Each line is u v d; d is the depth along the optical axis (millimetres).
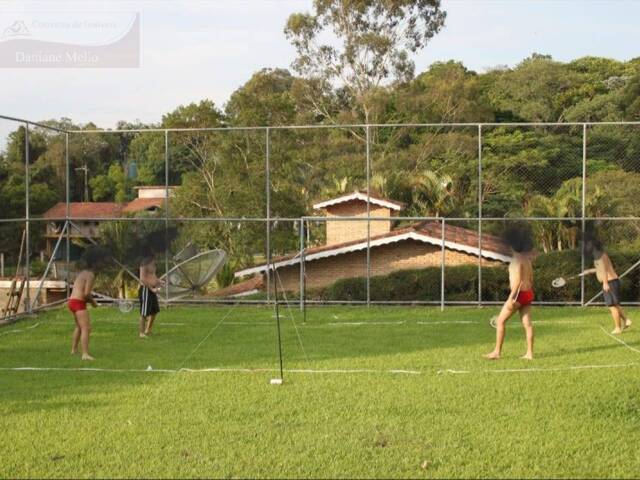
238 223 20328
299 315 13484
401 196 23547
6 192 15898
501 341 9133
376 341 10570
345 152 27672
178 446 5734
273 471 5168
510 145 24328
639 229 17375
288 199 22328
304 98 34750
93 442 5863
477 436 5914
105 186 26109
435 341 10523
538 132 25984
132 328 12070
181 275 13789
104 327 12203
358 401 7035
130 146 26688
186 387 7711
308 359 9227
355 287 15391
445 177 23141
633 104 32531
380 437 5902
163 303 15070
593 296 14742
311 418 6461
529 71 38312
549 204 18250
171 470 5203
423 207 22641
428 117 34156
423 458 5418
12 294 13977
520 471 5133
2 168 15812
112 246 15797
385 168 26578
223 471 5172
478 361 8977
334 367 8688
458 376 8102
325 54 34656
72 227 16781
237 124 30984
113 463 5371
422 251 16719
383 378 8039
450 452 5539
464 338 10766
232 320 12945
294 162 24859
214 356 9500
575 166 23859
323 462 5340
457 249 16156
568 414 6527
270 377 8141
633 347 9844
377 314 13602
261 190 22078
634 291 14844
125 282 16781
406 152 27109
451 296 15188
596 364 8711
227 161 22516
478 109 34281
